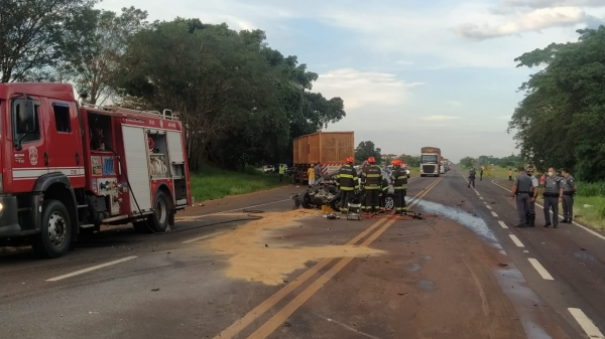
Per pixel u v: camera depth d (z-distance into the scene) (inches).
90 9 1079.6
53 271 338.3
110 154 470.6
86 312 243.4
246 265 354.3
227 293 281.3
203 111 1552.7
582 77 1285.7
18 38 1006.4
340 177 706.8
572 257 417.7
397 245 456.4
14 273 331.9
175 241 474.9
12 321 228.8
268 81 1601.9
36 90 384.2
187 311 247.1
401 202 710.5
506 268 366.9
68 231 405.4
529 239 518.3
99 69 1381.6
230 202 1008.2
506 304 271.6
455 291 297.0
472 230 574.6
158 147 570.3
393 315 249.0
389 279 324.5
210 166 1936.5
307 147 1601.9
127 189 492.4
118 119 486.3
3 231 350.3
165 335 212.7
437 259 394.0
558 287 311.4
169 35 1387.8
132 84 1428.4
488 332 226.5
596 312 260.2
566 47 1407.5
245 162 2100.1
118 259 380.2
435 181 2063.2
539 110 1670.8
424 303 271.1
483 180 2304.4
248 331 219.8
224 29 1847.9
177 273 330.0
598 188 1209.4
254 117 1622.8
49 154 390.0
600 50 1304.1
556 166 1563.7
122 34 1376.7
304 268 349.1
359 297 280.2
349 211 660.1
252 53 1549.0
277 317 240.4
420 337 218.4
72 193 410.6
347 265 362.3
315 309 255.4
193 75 1429.6
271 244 449.1
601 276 344.8
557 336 223.3
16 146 360.8
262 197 1146.0
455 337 219.3
